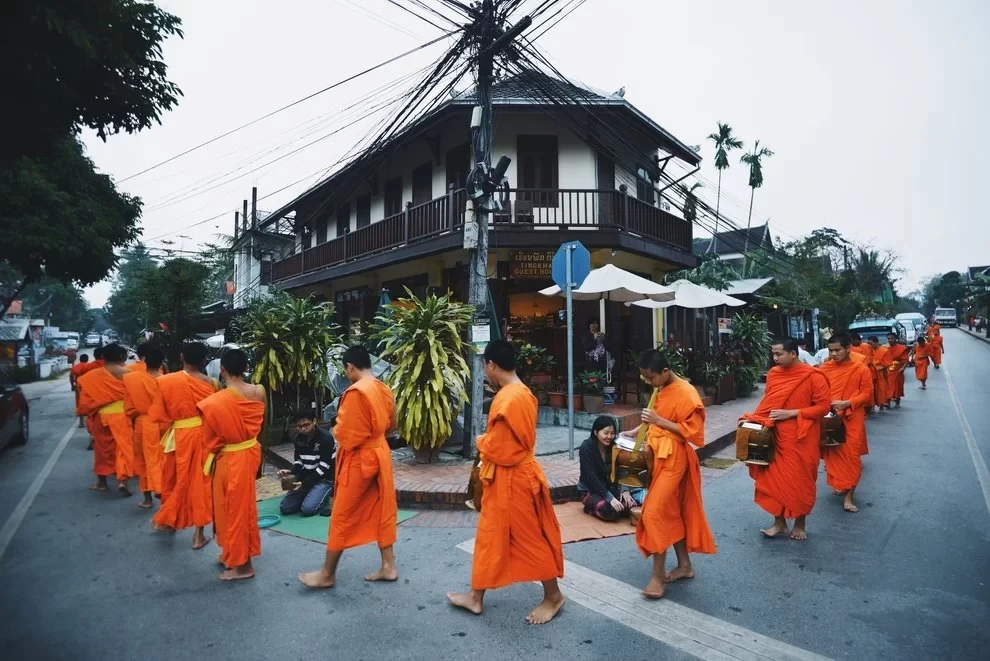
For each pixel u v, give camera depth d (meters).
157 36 7.45
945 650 3.01
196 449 4.64
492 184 7.33
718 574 4.02
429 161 13.70
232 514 3.91
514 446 3.33
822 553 4.39
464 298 11.96
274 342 8.59
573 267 6.91
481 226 7.34
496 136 12.23
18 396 9.54
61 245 12.72
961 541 4.63
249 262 25.45
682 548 3.94
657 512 3.66
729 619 3.37
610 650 3.04
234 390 4.03
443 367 6.86
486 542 3.37
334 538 3.80
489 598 3.69
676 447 3.76
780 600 3.61
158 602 3.66
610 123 12.55
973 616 3.38
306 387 9.15
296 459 5.59
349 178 15.70
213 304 26.77
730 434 8.91
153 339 16.55
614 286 8.83
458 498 5.63
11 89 6.28
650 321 13.86
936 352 19.97
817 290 23.34
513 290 12.20
